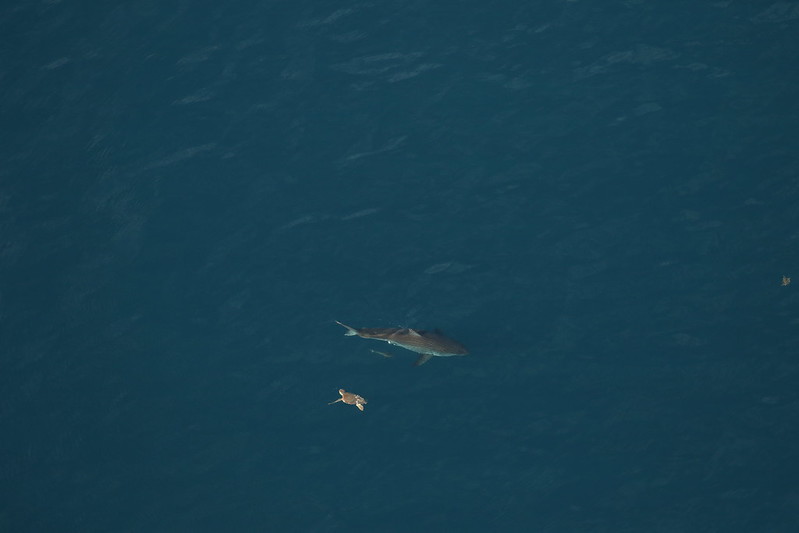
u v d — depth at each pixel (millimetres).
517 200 114062
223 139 122562
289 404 103250
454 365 103688
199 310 109812
